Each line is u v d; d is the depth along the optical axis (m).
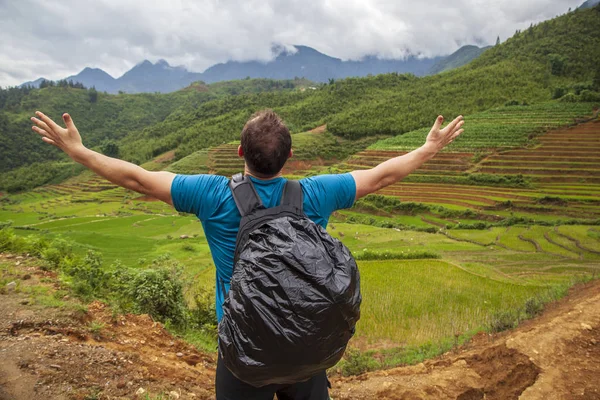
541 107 113.00
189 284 10.20
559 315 6.09
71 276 7.39
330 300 1.54
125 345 4.93
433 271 24.64
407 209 67.75
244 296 1.60
